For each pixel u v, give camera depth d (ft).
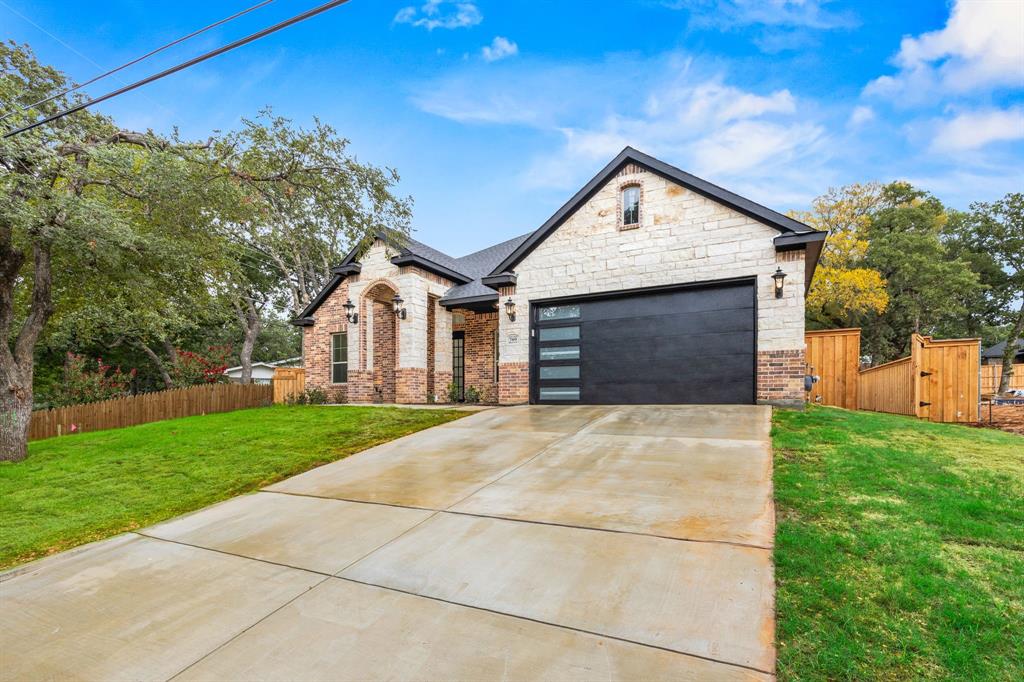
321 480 19.69
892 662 7.18
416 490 17.26
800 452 18.65
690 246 32.89
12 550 14.39
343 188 30.40
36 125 21.31
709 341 32.32
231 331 104.94
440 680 7.32
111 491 20.13
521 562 11.13
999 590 8.95
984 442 19.88
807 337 38.40
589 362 36.06
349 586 10.55
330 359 52.29
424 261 45.70
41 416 34.35
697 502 14.07
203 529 14.90
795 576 9.70
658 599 9.23
